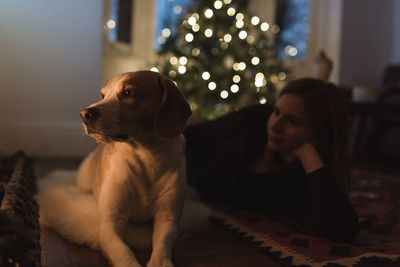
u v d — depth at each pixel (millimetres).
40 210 1261
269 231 1273
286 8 4738
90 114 922
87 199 1315
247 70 3643
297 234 1245
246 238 1190
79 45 3129
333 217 1174
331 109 1369
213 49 3619
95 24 3154
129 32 4355
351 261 982
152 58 4438
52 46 3074
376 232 1326
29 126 3037
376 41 4605
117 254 875
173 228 1042
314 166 1260
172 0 4457
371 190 2184
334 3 4539
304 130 1334
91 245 1057
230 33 3623
